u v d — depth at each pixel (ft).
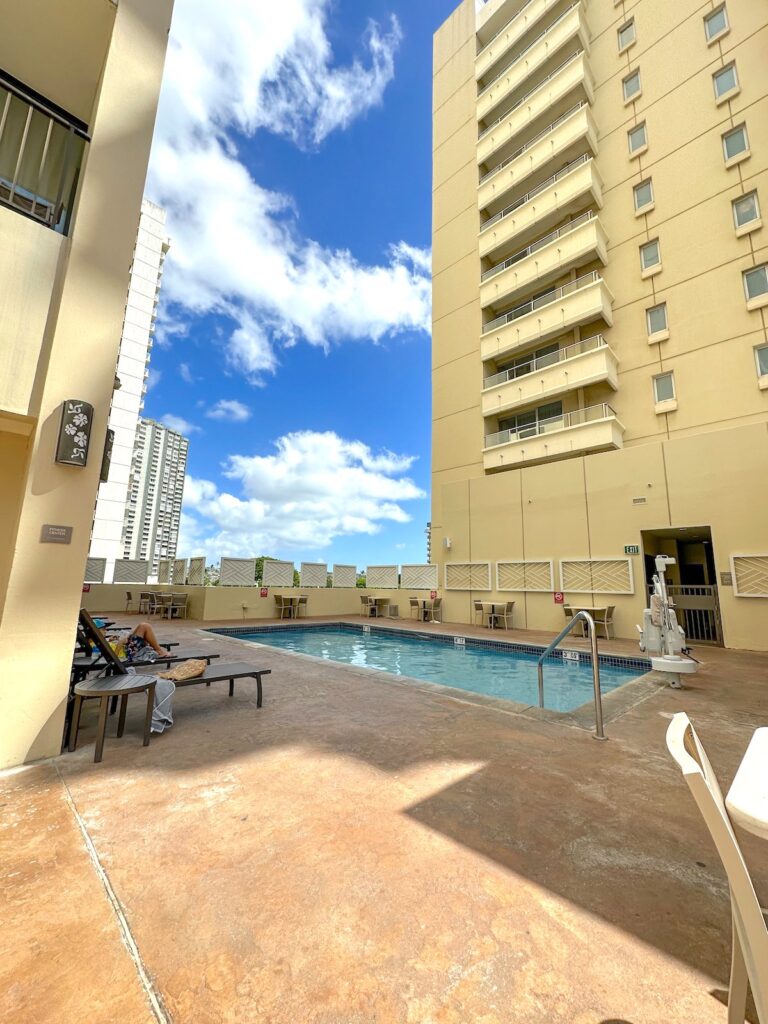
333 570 55.83
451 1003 4.02
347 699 14.89
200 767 9.22
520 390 49.42
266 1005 3.97
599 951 4.65
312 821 7.18
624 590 36.11
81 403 10.46
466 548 48.16
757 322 36.63
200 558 45.80
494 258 57.82
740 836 7.31
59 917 4.97
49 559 9.87
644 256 44.52
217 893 5.42
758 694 16.72
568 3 53.67
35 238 10.39
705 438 33.12
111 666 12.48
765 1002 2.64
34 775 8.71
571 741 11.16
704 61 42.09
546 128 54.24
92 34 13.23
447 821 7.25
